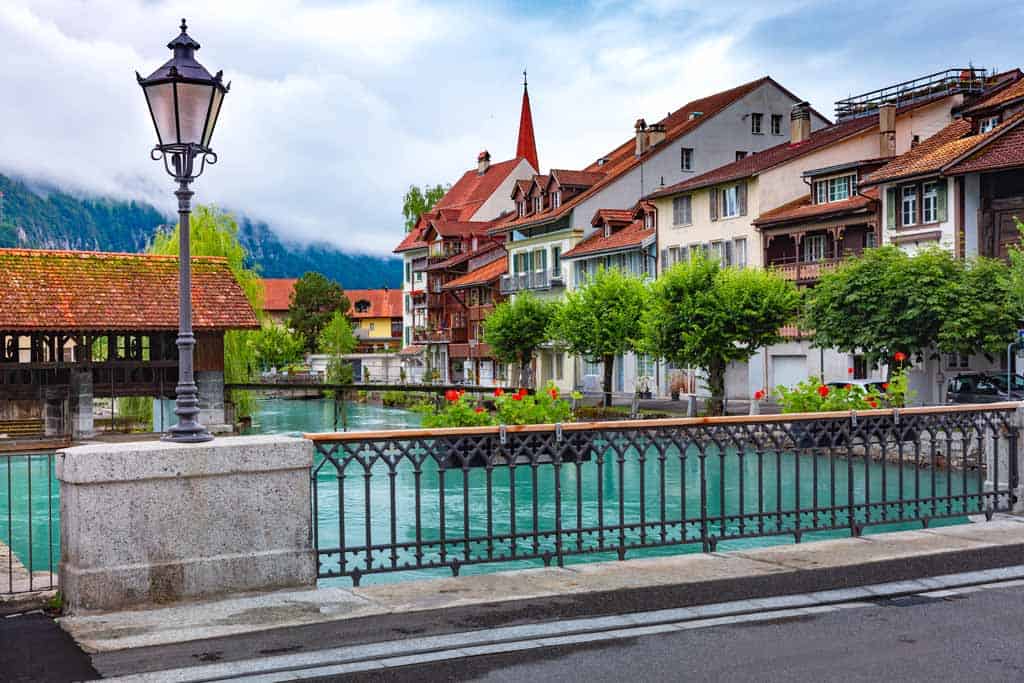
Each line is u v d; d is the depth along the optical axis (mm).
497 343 62344
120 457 7156
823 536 15648
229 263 54500
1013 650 6332
